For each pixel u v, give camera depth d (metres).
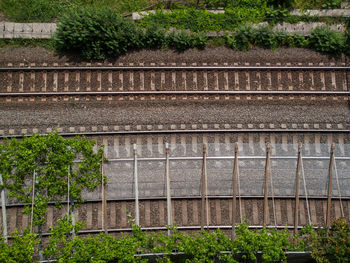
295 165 26.06
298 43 27.25
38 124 26.05
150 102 26.72
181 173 25.88
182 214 25.55
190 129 26.34
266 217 25.58
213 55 27.02
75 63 26.53
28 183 24.58
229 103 26.81
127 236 23.20
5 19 27.00
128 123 26.34
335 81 27.00
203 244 21.19
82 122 26.20
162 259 22.05
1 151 23.08
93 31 25.55
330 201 24.75
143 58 26.81
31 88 26.38
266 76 26.98
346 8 27.73
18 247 20.38
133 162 25.89
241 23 27.30
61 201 24.72
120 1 27.75
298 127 26.52
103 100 26.62
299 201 25.84
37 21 27.11
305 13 27.80
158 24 26.75
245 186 25.75
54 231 21.70
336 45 26.72
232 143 26.34
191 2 27.72
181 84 26.84
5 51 26.52
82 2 27.58
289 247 21.41
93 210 25.31
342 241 20.58
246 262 22.06
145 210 25.53
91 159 23.81
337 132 26.48
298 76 27.00
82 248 20.83
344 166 26.02
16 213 24.97
